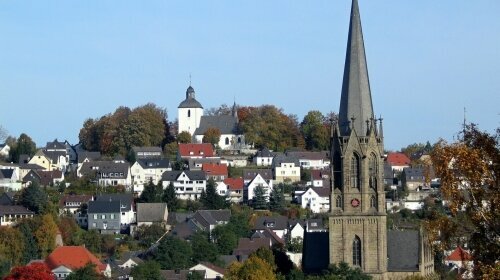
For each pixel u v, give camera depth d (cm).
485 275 9181
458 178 9512
